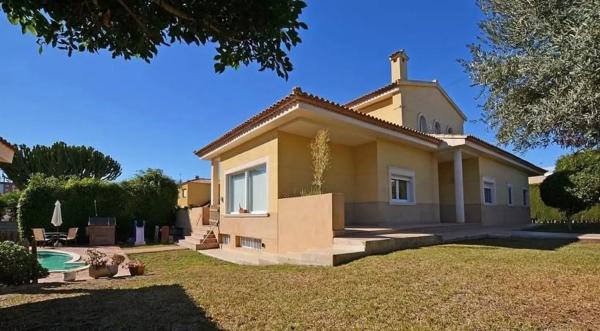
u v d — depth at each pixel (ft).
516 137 16.52
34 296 20.34
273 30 10.77
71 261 42.96
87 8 10.36
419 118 58.85
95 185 68.13
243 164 46.01
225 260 40.34
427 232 38.14
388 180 44.55
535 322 13.26
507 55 16.33
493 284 18.37
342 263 25.66
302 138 41.39
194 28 10.83
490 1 16.76
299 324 13.60
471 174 58.08
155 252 49.06
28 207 62.49
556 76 13.78
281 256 31.73
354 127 39.06
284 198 37.06
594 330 12.51
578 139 15.51
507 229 51.98
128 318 14.83
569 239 38.50
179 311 15.57
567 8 13.48
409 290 17.66
